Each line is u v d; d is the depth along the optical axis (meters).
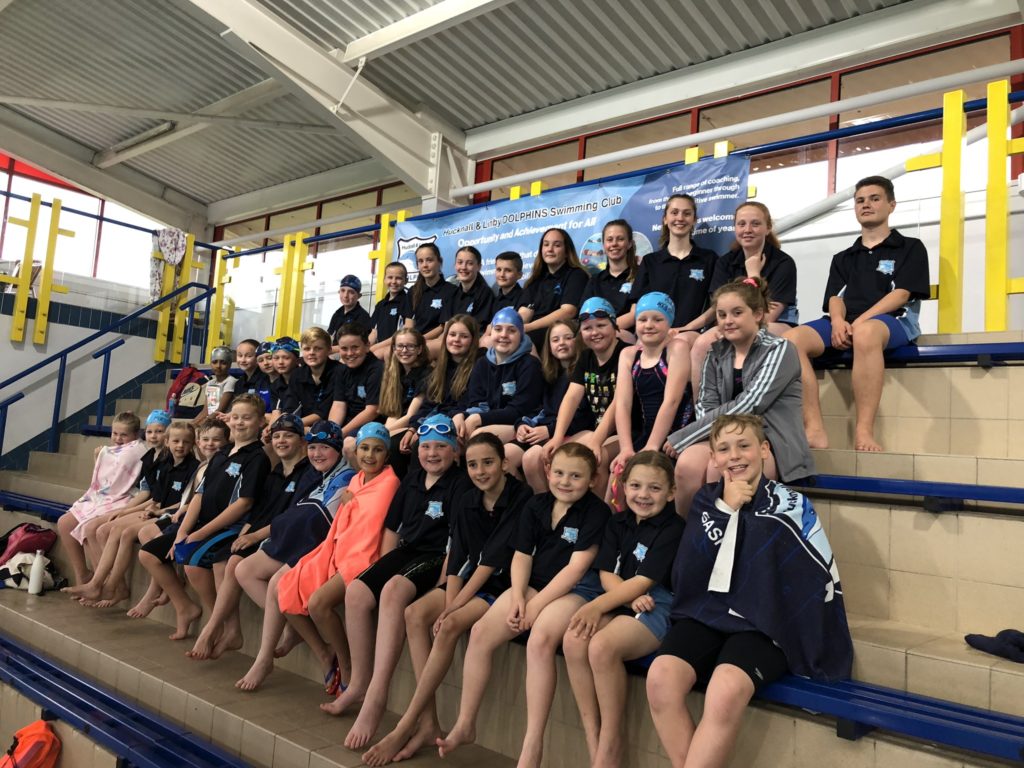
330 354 4.72
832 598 2.00
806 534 2.03
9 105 8.09
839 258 3.33
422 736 2.44
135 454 4.76
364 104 6.25
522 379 3.27
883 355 2.89
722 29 5.38
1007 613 2.08
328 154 8.17
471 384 3.47
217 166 8.82
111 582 4.21
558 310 4.02
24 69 7.38
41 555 4.59
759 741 1.92
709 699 1.80
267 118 7.57
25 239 7.04
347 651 2.93
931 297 3.34
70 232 7.38
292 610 2.91
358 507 3.03
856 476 2.52
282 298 6.69
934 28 4.76
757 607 1.94
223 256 7.42
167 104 7.71
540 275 4.33
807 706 1.81
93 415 7.37
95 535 4.44
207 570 3.56
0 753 3.37
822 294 4.79
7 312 6.88
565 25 5.52
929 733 1.63
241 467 3.71
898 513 2.29
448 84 6.45
